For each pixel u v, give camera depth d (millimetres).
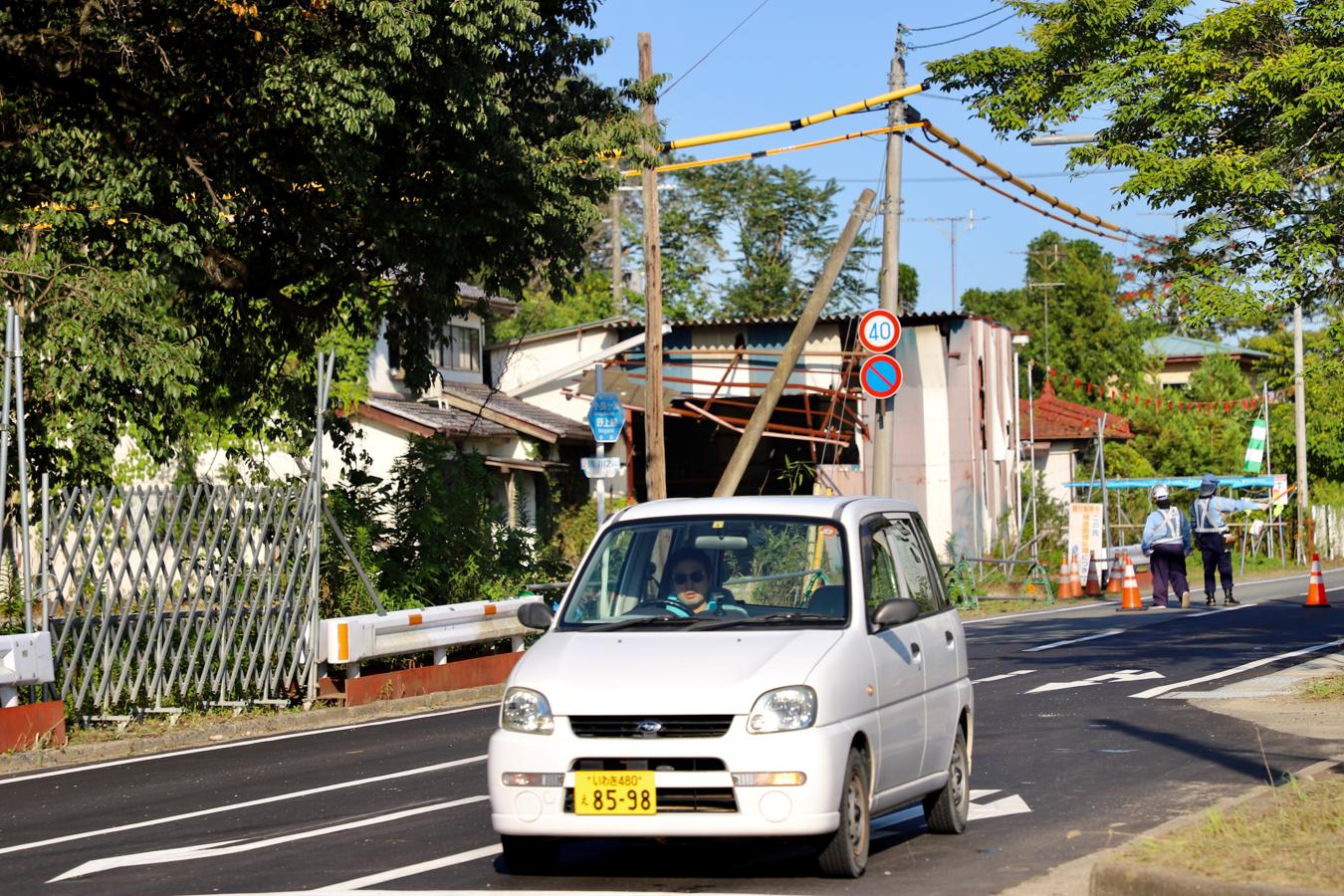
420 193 21812
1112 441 63656
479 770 14164
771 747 8562
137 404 18922
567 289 23578
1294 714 15922
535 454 41375
